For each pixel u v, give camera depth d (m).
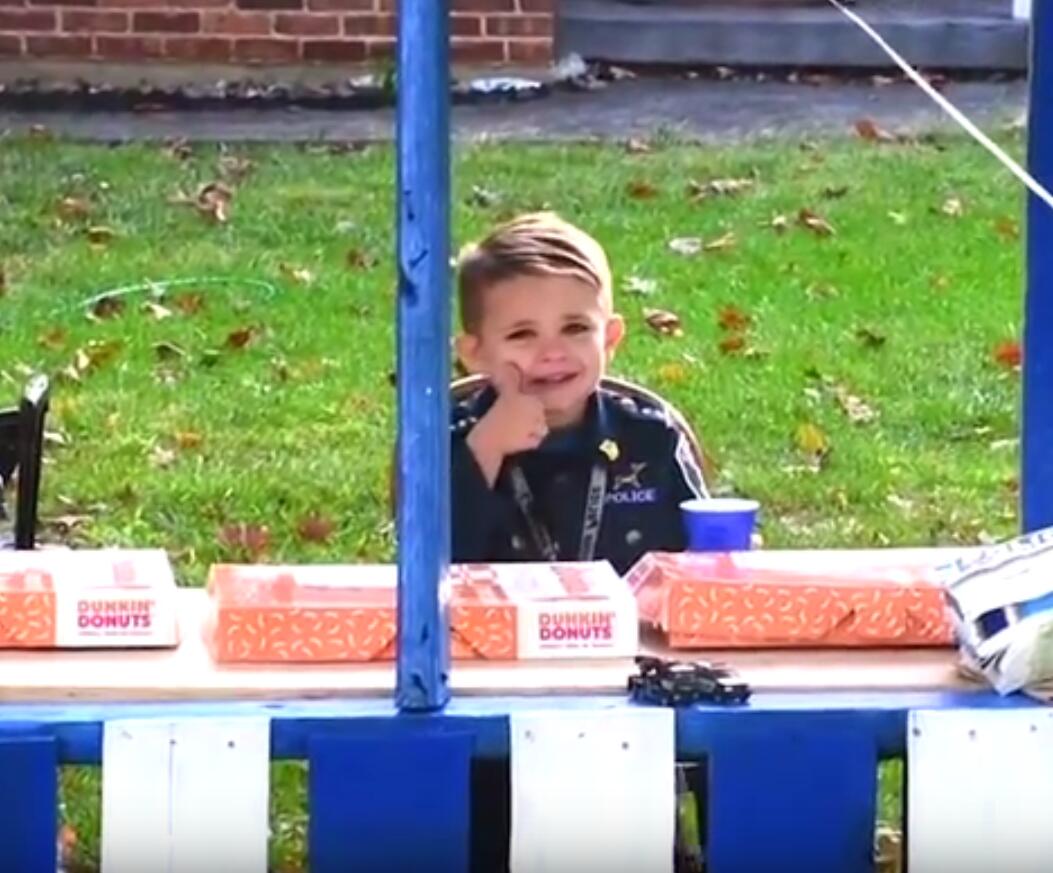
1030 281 4.45
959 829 3.52
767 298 11.52
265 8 16.45
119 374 10.21
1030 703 3.61
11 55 16.36
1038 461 4.48
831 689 3.67
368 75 16.44
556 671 3.75
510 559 4.71
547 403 4.75
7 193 13.47
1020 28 16.92
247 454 9.16
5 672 3.72
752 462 9.10
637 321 10.96
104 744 3.46
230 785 3.47
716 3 17.64
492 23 16.58
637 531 4.74
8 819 3.50
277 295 11.55
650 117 15.79
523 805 3.48
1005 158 3.95
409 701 3.53
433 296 3.45
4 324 10.96
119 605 3.86
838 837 3.57
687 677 3.60
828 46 16.98
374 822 3.53
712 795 3.56
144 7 16.41
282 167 14.24
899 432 9.57
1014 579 3.76
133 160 14.34
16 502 5.66
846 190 13.68
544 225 4.85
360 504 8.52
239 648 3.77
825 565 4.07
